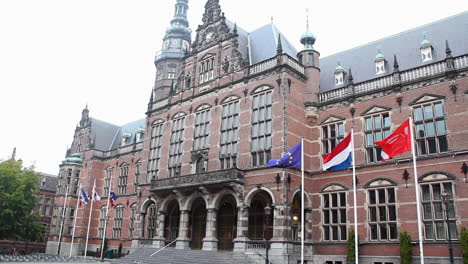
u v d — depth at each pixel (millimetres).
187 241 34312
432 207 25375
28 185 56125
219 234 34250
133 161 53500
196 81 40125
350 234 27641
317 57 35656
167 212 38469
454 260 23641
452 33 30672
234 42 37188
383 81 30453
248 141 32719
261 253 28609
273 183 29641
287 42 39781
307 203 30938
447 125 26141
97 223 55938
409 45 33000
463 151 24828
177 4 62844
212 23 40531
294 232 30234
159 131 42688
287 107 31484
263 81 33438
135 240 39750
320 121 33188
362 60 35656
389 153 21547
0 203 52188
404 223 26328
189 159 37469
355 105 31328
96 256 51719
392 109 29125
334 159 23297
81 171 60094
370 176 28781
